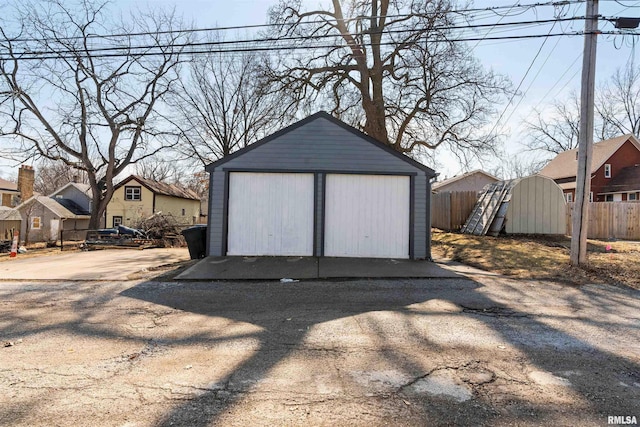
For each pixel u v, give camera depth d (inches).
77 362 130.7
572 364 130.8
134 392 108.4
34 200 984.9
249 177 377.4
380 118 645.3
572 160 1141.7
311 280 276.4
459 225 585.6
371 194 377.7
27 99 758.5
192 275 289.1
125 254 521.3
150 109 830.5
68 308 204.1
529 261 336.8
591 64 307.9
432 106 652.1
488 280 276.2
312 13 629.9
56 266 372.5
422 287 253.9
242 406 100.8
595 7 303.7
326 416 95.8
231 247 373.4
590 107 308.5
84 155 822.5
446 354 138.6
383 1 625.3
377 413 97.5
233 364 129.2
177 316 188.7
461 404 102.6
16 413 96.3
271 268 314.3
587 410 100.3
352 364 129.3
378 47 631.8
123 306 208.1
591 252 382.6
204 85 917.2
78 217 1120.2
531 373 123.0
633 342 153.3
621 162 1076.5
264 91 685.9
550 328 170.4
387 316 187.5
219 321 180.1
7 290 250.7
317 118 380.8
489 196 539.5
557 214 487.5
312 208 376.5
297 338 155.7
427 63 625.0
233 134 952.3
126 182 1211.9
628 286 259.0
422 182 377.7
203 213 1790.1
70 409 98.5
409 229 375.2
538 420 95.1
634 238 527.8
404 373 122.1
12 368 125.3
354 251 374.9
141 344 149.2
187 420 93.8
